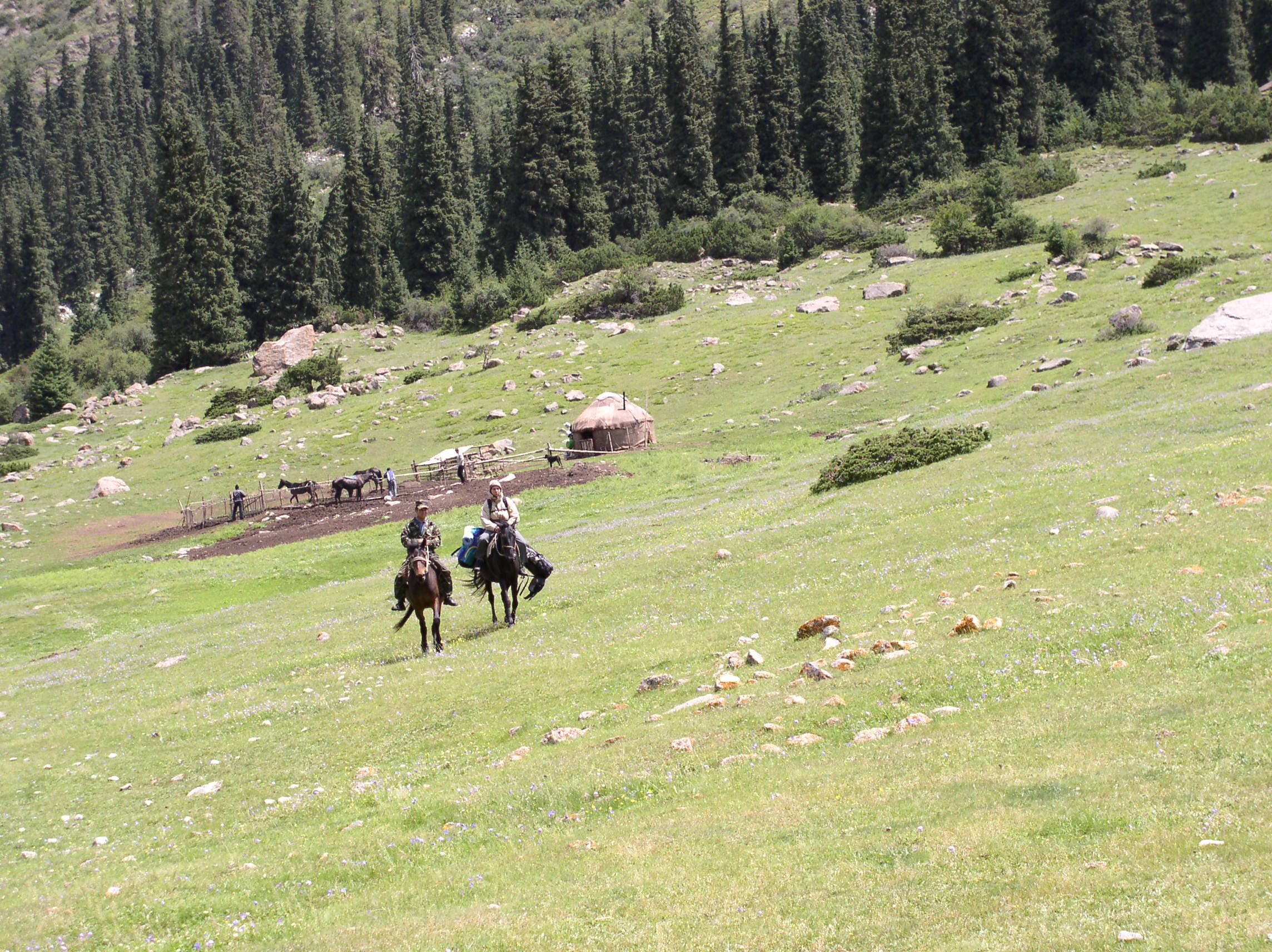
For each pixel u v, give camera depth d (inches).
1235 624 501.4
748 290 3978.8
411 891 423.2
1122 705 434.3
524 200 4990.2
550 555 1386.6
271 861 500.4
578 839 435.2
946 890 313.6
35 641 1501.0
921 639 610.2
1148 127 4414.4
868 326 3073.3
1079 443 1216.2
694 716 569.3
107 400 4192.9
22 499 2960.1
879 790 405.4
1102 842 319.0
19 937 439.5
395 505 2181.3
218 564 1854.1
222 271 4623.5
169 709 935.7
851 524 1080.8
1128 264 2785.4
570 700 693.3
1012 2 4586.6
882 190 4650.6
